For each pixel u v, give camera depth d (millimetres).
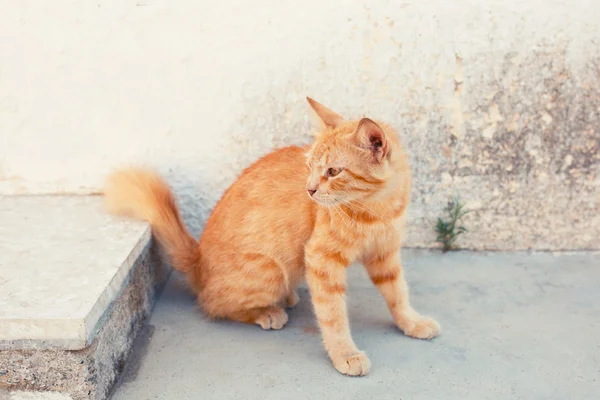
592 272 1102
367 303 1058
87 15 1079
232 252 993
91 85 1106
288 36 1084
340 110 1110
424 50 1081
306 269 958
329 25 1078
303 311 1053
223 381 904
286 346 969
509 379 896
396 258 979
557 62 1079
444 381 895
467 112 1102
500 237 1153
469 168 1125
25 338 825
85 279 898
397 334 984
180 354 956
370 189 894
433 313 1021
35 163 1136
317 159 896
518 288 1069
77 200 1128
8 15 1077
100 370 868
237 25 1082
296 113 1114
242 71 1100
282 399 874
